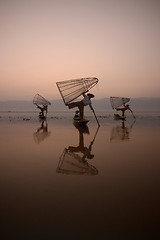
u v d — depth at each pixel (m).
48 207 3.26
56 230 2.64
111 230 2.64
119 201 3.49
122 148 8.40
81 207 3.27
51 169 5.43
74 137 11.60
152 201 3.50
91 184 4.33
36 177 4.79
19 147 8.56
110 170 5.38
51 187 4.14
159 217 2.97
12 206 3.29
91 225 2.75
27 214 3.04
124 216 2.99
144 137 11.64
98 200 3.53
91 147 8.62
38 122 23.55
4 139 10.77
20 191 3.93
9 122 23.48
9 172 5.16
